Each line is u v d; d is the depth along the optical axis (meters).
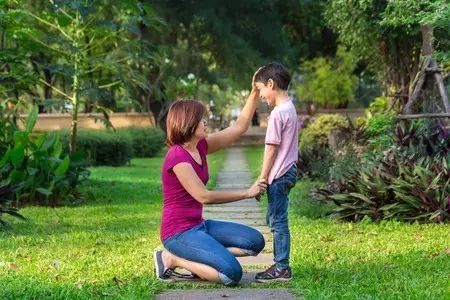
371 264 6.39
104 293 5.36
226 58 32.38
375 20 14.38
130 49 14.00
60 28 12.46
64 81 13.59
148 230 8.72
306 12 35.09
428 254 6.84
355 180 9.43
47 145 11.36
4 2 11.50
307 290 5.39
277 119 5.62
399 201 9.05
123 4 12.48
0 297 5.23
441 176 9.12
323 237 7.95
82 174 12.25
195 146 5.76
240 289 5.57
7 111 13.20
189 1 31.20
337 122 18.80
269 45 33.53
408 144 10.83
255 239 5.91
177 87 33.47
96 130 23.69
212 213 10.62
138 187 14.20
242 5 32.72
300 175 15.27
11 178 10.88
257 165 20.83
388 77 15.15
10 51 11.91
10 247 7.50
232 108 63.31
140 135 27.17
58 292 5.39
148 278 5.92
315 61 34.28
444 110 11.38
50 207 11.06
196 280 5.85
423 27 11.58
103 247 7.49
